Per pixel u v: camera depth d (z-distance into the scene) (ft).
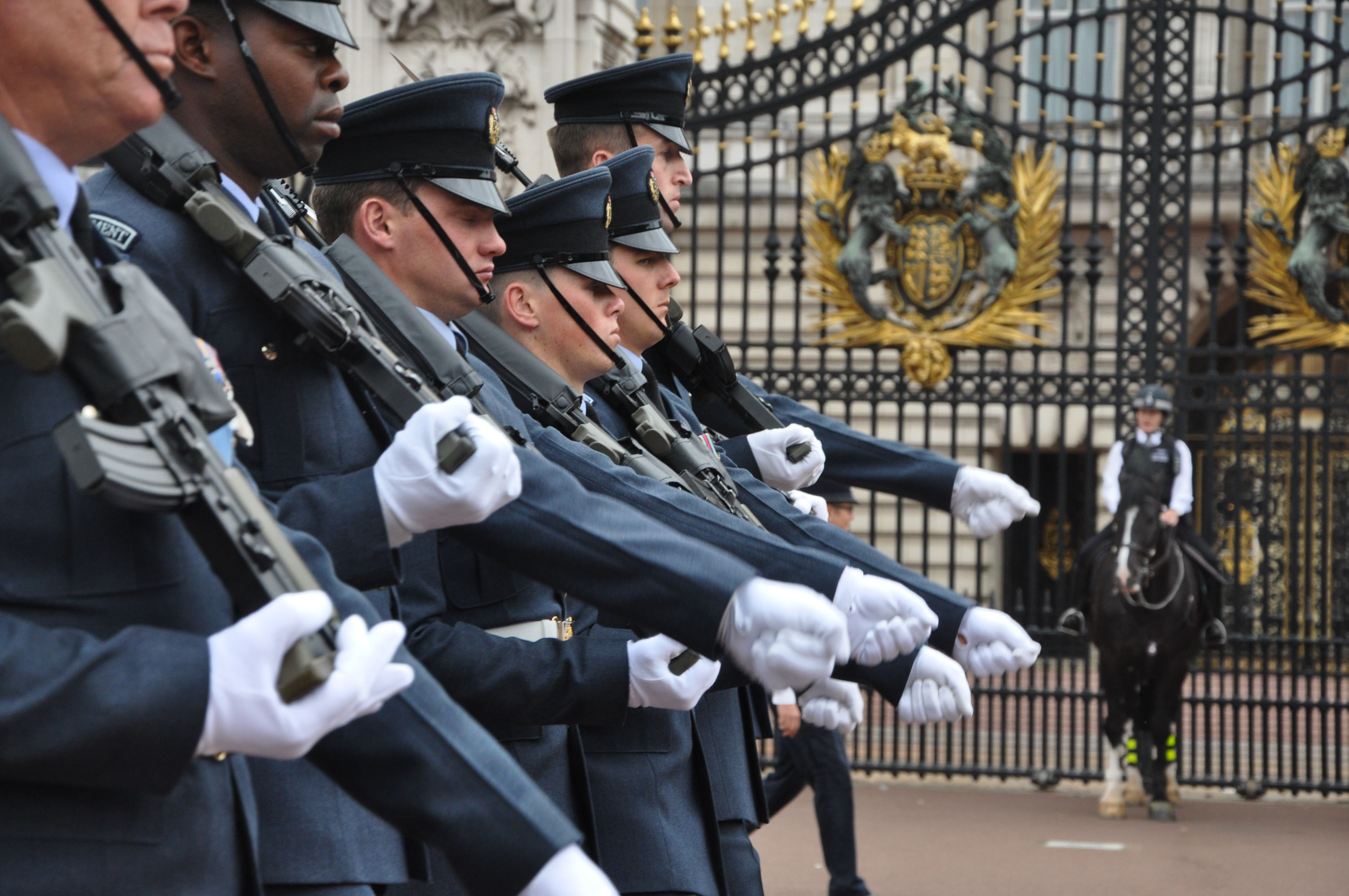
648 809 16.31
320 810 11.51
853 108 46.88
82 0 8.41
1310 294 44.68
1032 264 46.32
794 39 65.31
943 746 57.57
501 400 14.38
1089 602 46.62
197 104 11.96
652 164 18.90
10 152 7.94
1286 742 58.08
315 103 12.17
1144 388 45.32
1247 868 38.17
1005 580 48.24
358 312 11.73
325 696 7.67
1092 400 46.52
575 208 16.74
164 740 7.52
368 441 12.26
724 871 17.29
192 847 8.63
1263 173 45.73
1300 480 47.19
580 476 13.69
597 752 16.24
